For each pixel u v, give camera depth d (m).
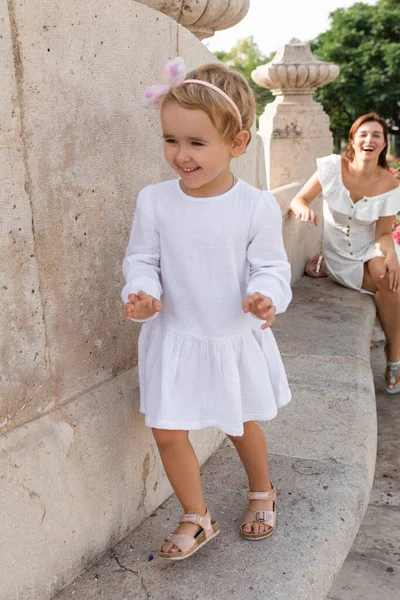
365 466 2.38
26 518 1.55
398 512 2.68
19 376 1.56
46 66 1.52
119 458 1.89
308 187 4.23
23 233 1.52
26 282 1.55
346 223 4.29
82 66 1.65
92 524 1.79
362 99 31.70
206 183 1.67
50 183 1.59
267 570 1.78
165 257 1.73
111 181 1.83
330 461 2.37
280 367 1.89
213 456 2.46
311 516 2.03
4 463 1.49
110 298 1.89
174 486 1.83
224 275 1.70
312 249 5.20
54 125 1.58
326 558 1.86
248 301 1.58
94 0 1.66
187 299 1.73
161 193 1.73
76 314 1.75
